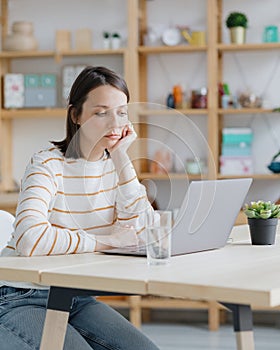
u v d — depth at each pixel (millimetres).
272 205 2379
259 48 5309
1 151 5777
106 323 2326
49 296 1889
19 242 2107
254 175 5285
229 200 2229
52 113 5547
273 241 2385
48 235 2117
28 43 5633
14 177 5953
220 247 2285
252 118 5574
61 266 1909
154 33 5555
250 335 1788
